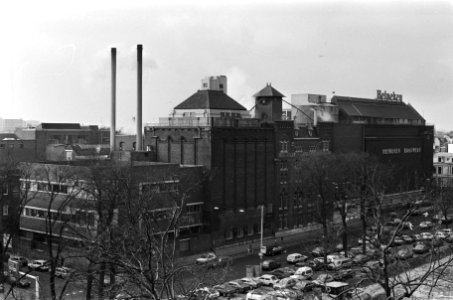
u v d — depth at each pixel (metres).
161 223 74.81
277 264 83.00
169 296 33.41
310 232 112.50
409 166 154.00
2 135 147.50
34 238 85.88
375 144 140.62
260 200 105.38
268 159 107.12
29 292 64.12
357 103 152.25
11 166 83.12
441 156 171.62
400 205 122.75
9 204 81.19
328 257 81.25
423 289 49.09
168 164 89.38
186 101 119.62
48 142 146.75
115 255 37.50
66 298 60.66
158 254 38.56
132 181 70.31
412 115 169.12
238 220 100.62
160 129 105.19
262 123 107.69
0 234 72.50
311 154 110.50
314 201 108.31
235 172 100.88
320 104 139.50
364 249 72.81
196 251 91.19
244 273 79.19
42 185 84.94
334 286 60.81
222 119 100.88
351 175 109.06
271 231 107.12
